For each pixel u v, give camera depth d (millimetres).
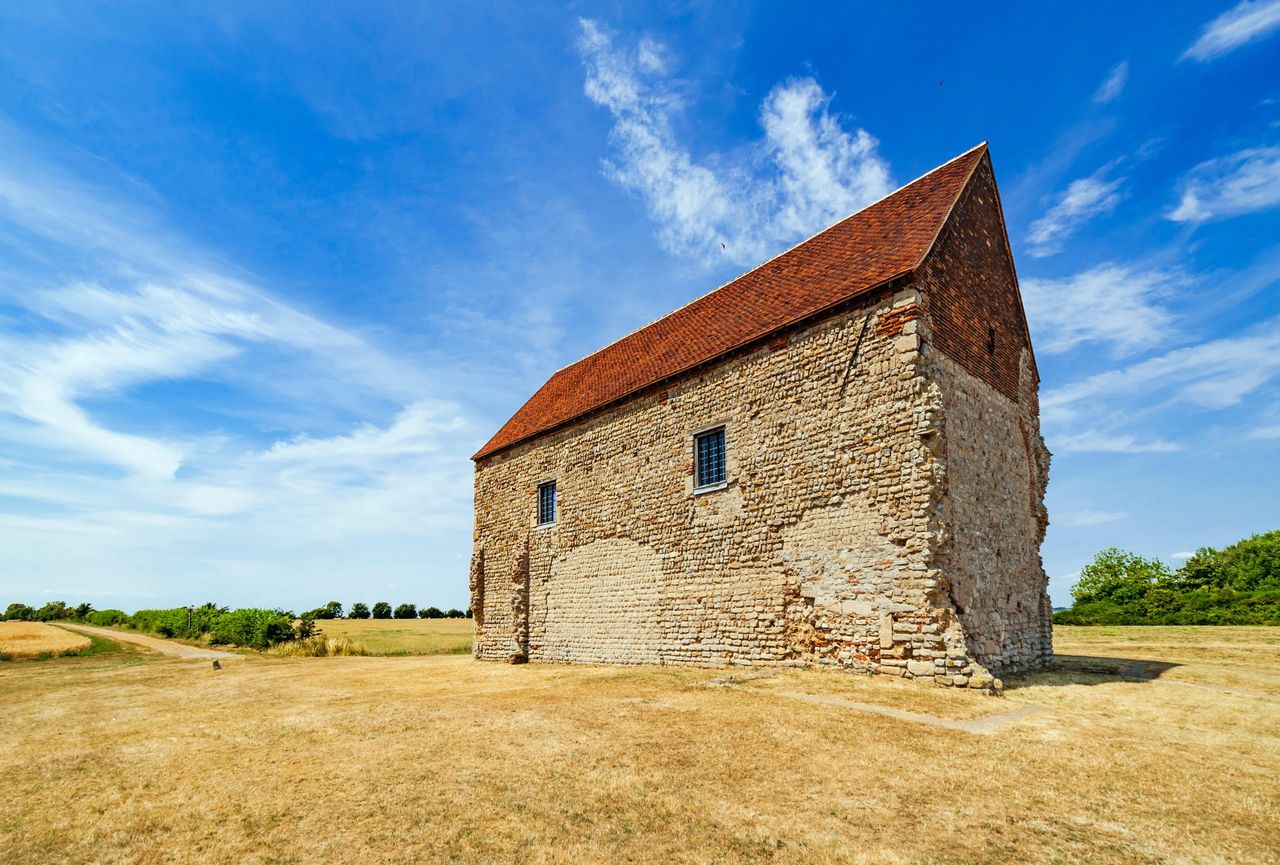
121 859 4930
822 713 8883
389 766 6953
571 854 4789
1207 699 10188
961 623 11656
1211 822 5332
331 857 4832
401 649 28375
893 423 11930
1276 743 7598
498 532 22625
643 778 6348
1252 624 27484
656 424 16969
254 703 11727
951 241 13727
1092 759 6906
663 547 16250
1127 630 25406
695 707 9484
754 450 14391
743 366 14914
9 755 8297
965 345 13633
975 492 13070
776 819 5363
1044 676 12594
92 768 7422
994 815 5441
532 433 21203
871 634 11805
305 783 6492
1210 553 40719
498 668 18125
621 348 23031
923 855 4730
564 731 8281
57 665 22031
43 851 5121
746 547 14273
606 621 17594
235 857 4887
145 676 17625
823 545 12805
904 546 11508
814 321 13523
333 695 12516
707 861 4672
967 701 9633
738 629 14188
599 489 18500
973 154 15461
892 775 6375
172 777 6910
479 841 5023
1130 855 4762
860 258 14328
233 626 31594
